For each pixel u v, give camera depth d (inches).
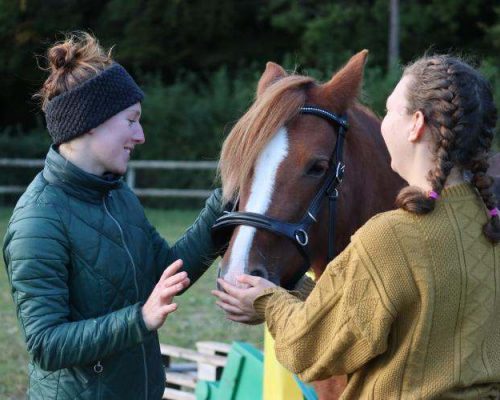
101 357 115.2
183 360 283.9
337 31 963.3
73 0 1038.4
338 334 98.4
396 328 97.9
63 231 118.6
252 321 114.6
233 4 1008.2
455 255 96.6
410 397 96.7
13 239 117.9
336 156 129.5
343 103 131.5
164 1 999.6
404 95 100.7
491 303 98.7
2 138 884.0
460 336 97.3
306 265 126.8
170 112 864.3
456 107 96.6
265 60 1030.4
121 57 1021.8
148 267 127.4
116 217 124.3
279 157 124.2
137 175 856.3
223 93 877.8
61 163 120.1
